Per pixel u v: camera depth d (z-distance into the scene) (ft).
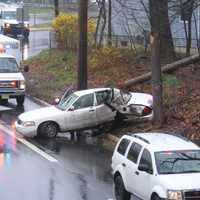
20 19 288.92
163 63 191.01
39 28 392.06
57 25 245.65
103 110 143.13
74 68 214.90
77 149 129.59
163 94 153.79
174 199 78.07
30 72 226.99
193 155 84.89
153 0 135.64
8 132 145.79
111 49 207.21
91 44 228.02
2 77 180.86
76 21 240.73
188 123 134.21
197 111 139.13
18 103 184.14
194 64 180.34
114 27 261.24
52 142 136.56
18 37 343.87
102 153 126.00
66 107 142.82
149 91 168.25
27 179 104.58
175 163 83.35
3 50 223.30
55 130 141.49
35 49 288.51
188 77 170.30
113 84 179.22
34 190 97.66
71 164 115.96
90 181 103.60
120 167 91.81
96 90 144.05
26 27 318.86
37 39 332.19
